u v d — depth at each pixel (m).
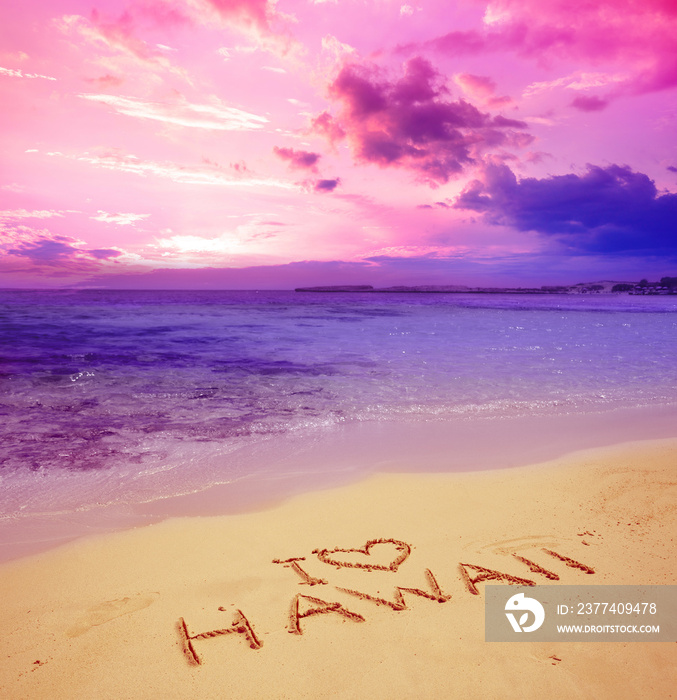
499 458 5.44
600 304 71.62
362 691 2.11
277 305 56.03
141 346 15.24
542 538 3.51
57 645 2.37
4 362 11.40
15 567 3.10
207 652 2.33
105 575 3.02
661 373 11.11
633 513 3.94
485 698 2.07
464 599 2.76
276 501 4.21
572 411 7.65
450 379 10.00
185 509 4.04
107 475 4.78
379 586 2.89
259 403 7.87
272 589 2.87
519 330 23.00
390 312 41.88
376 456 5.47
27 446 5.58
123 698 2.05
